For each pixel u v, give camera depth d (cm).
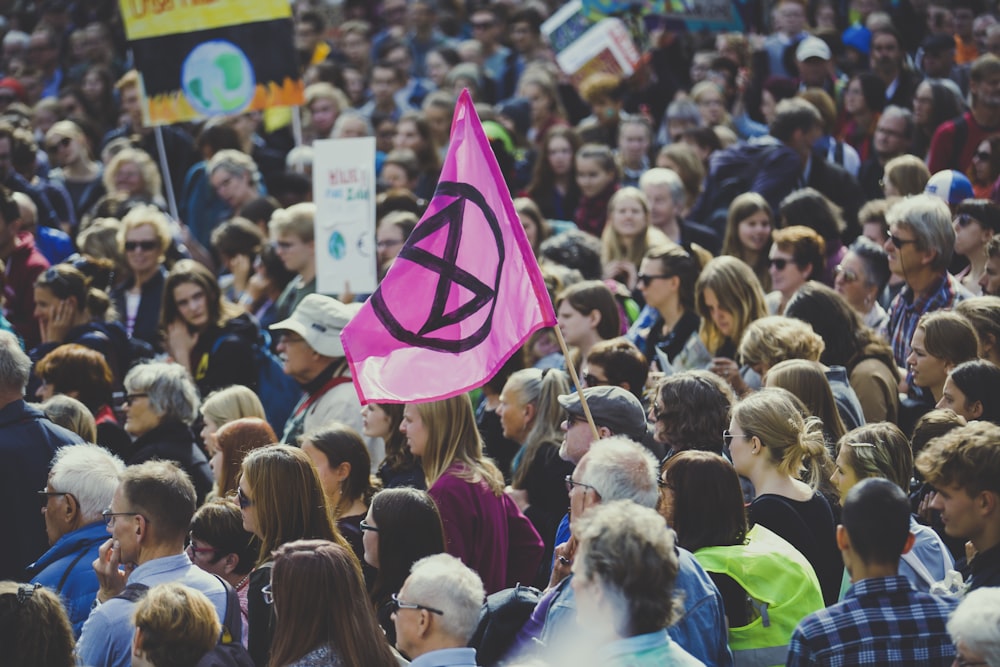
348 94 4644
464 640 1183
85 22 5791
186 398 1967
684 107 3506
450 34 5197
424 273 1512
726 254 2639
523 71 4597
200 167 3628
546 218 3331
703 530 1338
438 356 1501
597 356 1817
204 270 2478
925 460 1313
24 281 2877
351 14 5766
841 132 3538
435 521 1460
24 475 1748
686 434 1544
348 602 1240
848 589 1277
